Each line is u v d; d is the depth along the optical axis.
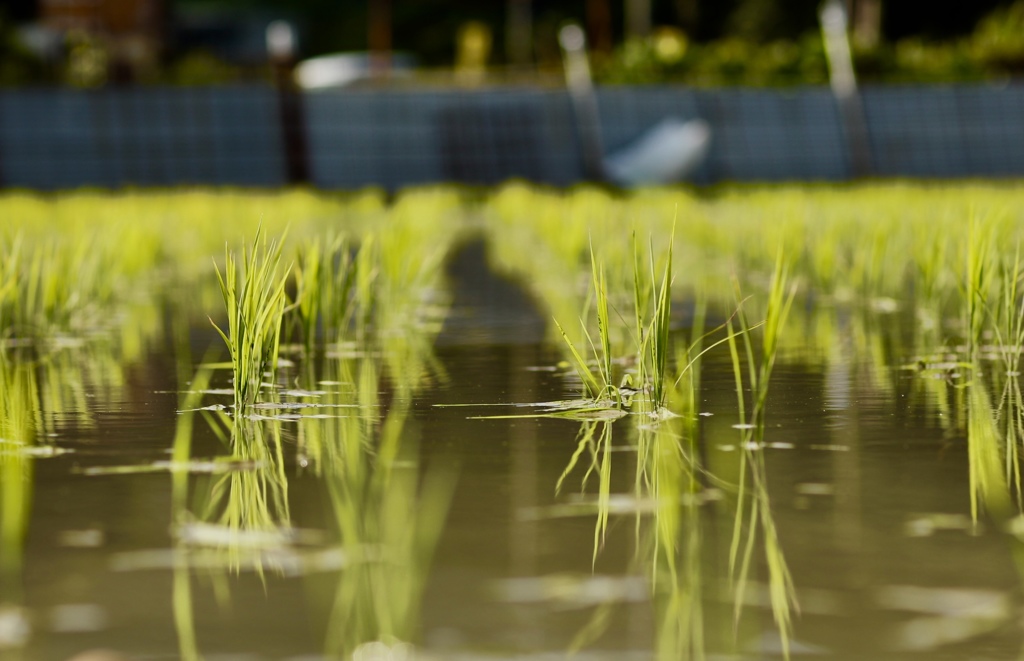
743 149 36.88
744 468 2.99
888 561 2.18
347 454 3.18
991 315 5.03
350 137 33.84
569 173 35.47
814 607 1.94
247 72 36.00
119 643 1.78
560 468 2.99
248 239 11.77
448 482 2.83
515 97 35.44
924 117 37.62
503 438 3.40
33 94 31.56
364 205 20.42
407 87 34.69
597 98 35.97
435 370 4.92
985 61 40.59
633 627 1.85
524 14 67.94
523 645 1.78
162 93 32.44
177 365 5.17
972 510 2.55
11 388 4.47
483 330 6.39
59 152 31.55
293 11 73.00
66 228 11.23
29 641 1.78
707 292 8.54
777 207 13.55
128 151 32.00
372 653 1.74
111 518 2.49
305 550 2.25
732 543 2.30
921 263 7.13
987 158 37.72
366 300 6.39
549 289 8.98
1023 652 1.75
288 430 3.55
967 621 1.87
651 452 3.19
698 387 4.39
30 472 2.96
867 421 3.66
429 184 34.41
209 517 2.50
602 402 4.02
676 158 33.91
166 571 2.12
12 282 5.82
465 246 14.71
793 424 3.62
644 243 10.05
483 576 2.10
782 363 5.06
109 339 6.17
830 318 6.86
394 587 2.04
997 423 3.63
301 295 5.22
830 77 39.03
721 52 39.62
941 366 4.92
